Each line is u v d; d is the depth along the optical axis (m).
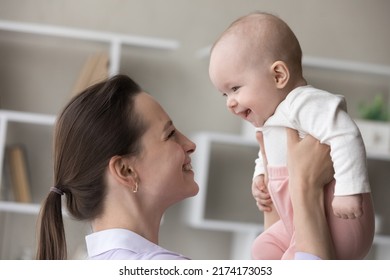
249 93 2.19
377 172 5.79
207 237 5.59
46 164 5.34
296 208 1.93
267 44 2.18
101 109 1.99
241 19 2.29
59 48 5.37
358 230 1.98
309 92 2.06
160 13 5.52
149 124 2.01
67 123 2.04
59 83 5.36
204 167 5.18
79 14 5.40
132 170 1.98
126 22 5.47
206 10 5.58
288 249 2.04
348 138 1.96
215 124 5.58
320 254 1.89
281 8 5.69
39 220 2.10
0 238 5.26
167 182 2.02
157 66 5.52
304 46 5.72
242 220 5.61
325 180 1.97
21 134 5.32
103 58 5.09
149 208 2.03
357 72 5.57
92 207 2.02
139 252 1.93
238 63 2.21
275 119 2.11
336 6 5.77
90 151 1.98
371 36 5.80
